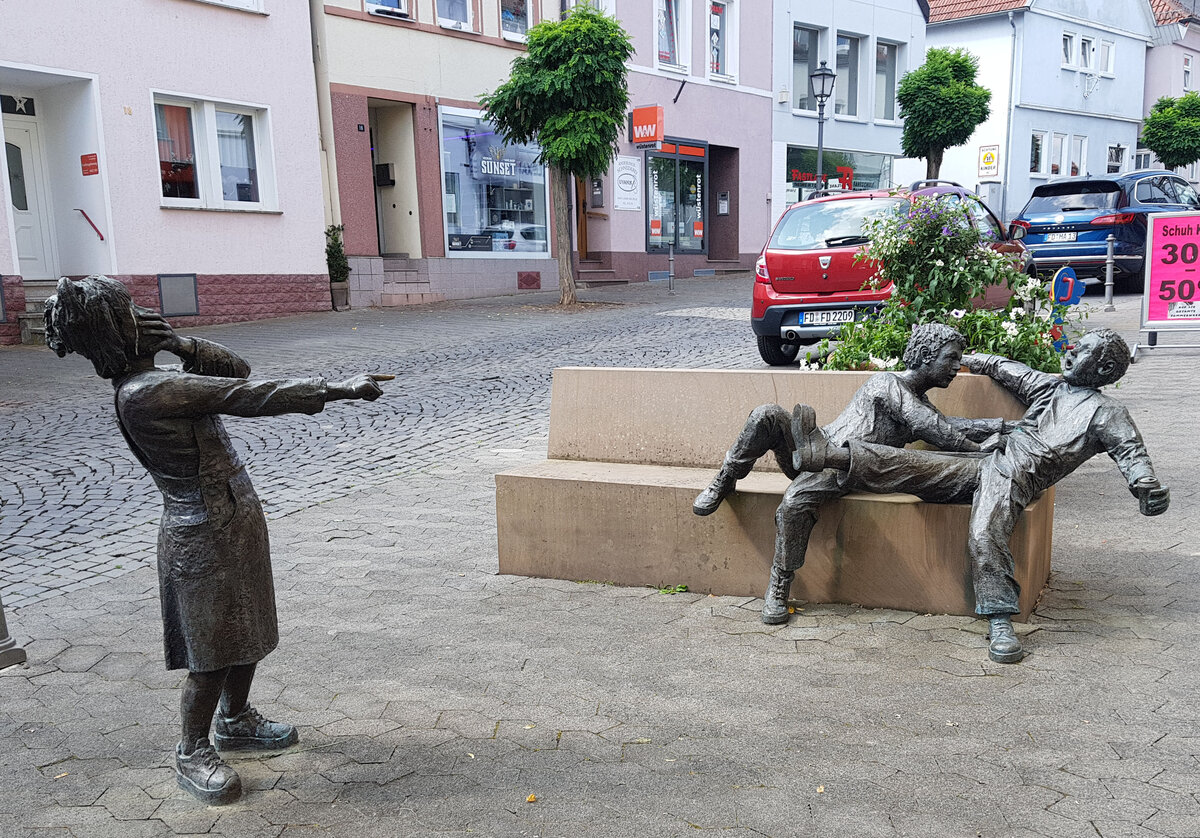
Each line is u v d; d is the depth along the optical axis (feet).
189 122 55.67
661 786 9.55
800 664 12.15
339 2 63.00
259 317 58.59
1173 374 31.01
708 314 54.65
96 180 51.03
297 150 60.23
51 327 8.74
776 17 94.99
